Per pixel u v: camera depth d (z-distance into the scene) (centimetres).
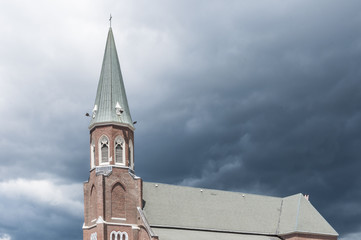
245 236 9975
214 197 10450
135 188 9331
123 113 9650
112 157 9288
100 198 8956
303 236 10088
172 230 9469
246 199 10738
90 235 9056
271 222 10488
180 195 10125
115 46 10200
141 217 9094
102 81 9869
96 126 9481
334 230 10362
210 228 9825
